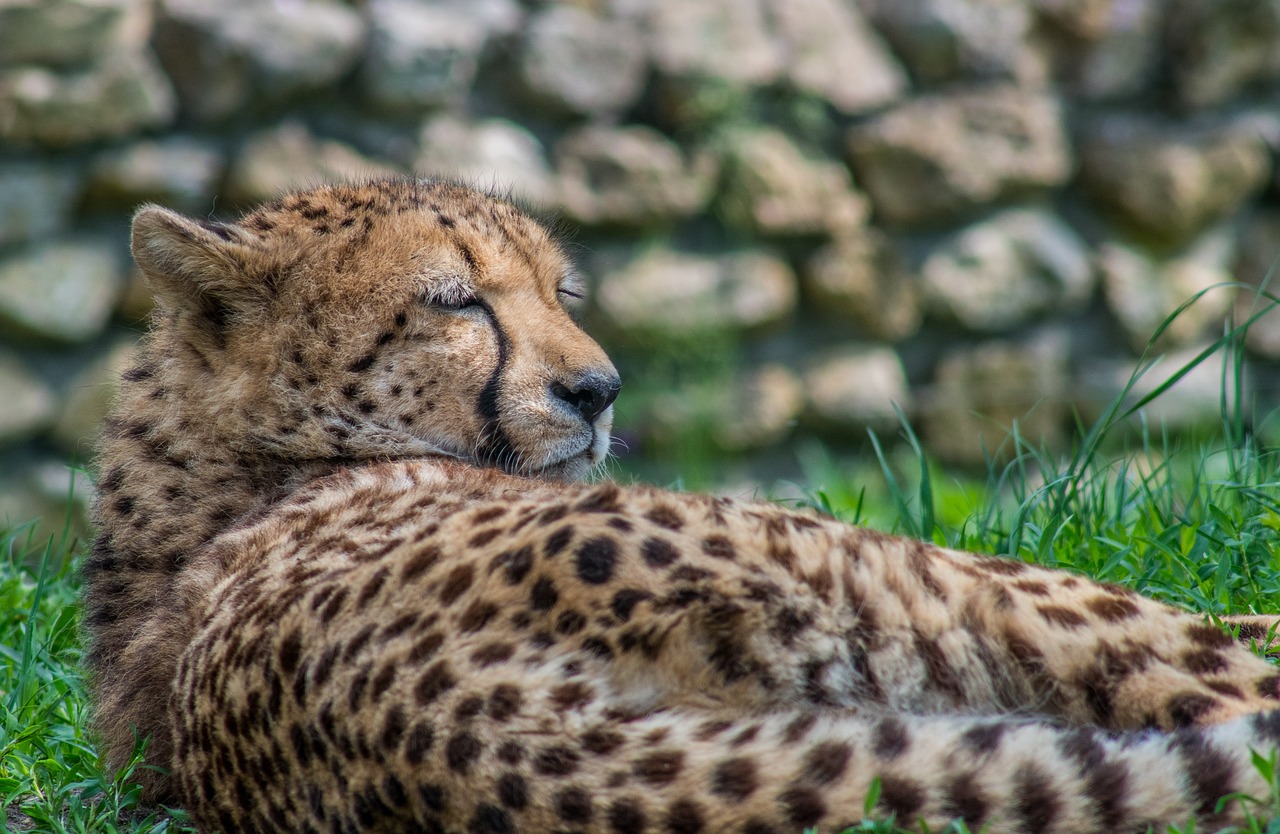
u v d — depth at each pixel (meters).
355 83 17.41
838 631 4.86
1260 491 8.42
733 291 18.61
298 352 7.21
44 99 15.95
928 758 4.28
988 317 19.58
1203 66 19.94
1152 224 19.95
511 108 18.33
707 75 18.56
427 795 4.47
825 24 19.20
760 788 4.21
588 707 4.44
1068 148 19.95
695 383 18.33
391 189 7.89
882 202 19.42
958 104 19.55
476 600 4.77
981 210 19.69
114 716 6.74
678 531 4.84
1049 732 4.36
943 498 14.02
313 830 4.94
